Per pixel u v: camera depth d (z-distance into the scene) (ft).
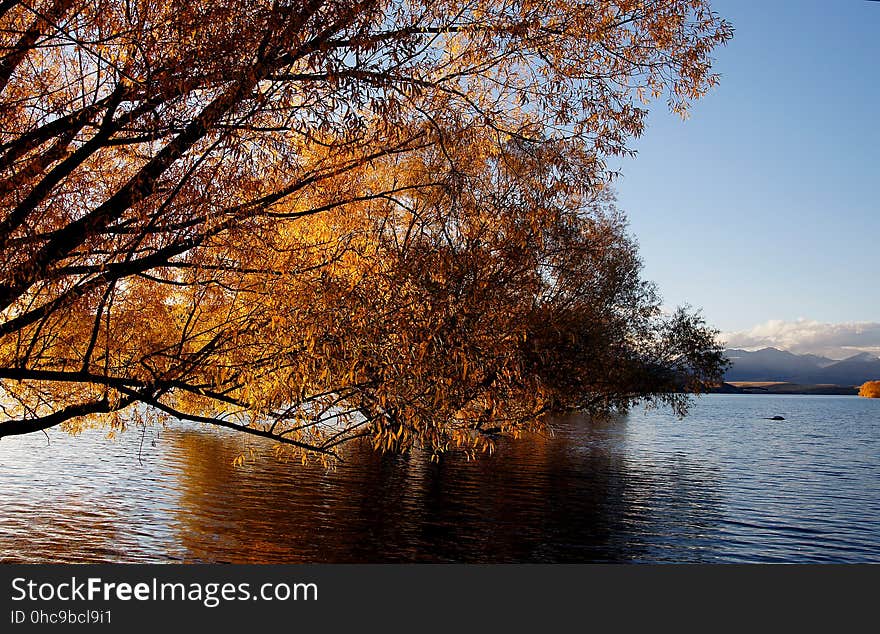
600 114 29.63
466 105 29.89
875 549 73.10
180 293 33.22
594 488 102.78
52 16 22.80
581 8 28.58
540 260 37.22
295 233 34.09
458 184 30.04
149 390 28.12
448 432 35.32
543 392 36.52
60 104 24.18
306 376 30.35
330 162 30.17
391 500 85.51
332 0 24.26
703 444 196.44
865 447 203.82
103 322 32.71
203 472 101.24
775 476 129.39
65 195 25.21
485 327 33.76
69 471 99.35
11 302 23.63
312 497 85.35
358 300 29.81
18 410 36.83
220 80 23.40
